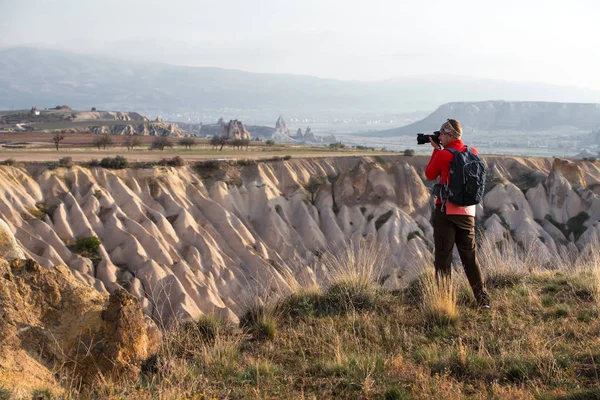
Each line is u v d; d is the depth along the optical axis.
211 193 68.88
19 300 5.16
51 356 5.06
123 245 52.22
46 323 5.27
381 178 72.31
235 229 62.00
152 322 6.17
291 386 5.35
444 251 7.61
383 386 5.18
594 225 69.94
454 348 6.07
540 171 85.69
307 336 6.84
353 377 5.41
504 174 85.31
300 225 67.38
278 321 7.66
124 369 5.27
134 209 58.94
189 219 60.25
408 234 65.38
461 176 7.21
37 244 49.22
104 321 5.37
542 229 70.44
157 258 52.56
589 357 5.48
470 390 5.05
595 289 7.75
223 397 5.11
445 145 7.64
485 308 7.45
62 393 4.68
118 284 46.94
